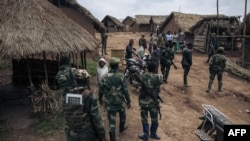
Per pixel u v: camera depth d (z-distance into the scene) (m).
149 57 13.72
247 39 21.66
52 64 12.93
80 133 4.17
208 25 26.52
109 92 6.64
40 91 8.95
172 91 12.72
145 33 54.19
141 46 14.30
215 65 12.44
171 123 8.68
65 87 4.30
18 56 8.48
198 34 28.27
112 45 31.75
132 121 8.70
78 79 4.16
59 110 8.69
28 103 10.18
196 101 11.30
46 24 9.77
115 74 6.64
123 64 16.36
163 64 13.84
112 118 6.72
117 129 7.97
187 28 30.02
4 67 15.77
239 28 22.17
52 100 8.77
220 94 12.55
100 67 9.75
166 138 7.50
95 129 4.21
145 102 6.94
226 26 26.19
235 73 17.19
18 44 8.62
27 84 12.77
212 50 20.67
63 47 9.32
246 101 11.83
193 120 9.04
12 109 9.55
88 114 4.13
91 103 4.11
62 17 11.24
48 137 7.49
